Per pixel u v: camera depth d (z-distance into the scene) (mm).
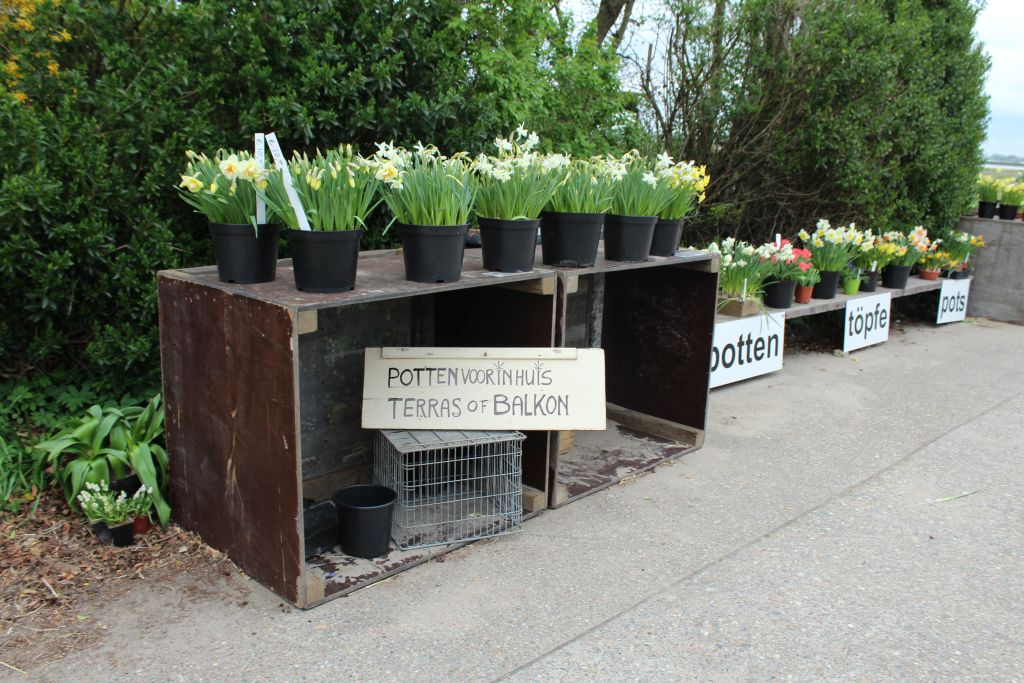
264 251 2537
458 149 3807
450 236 2656
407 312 3496
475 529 2947
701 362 3953
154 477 2865
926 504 3420
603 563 2814
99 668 2133
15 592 2443
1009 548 3037
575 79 6172
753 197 7145
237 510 2586
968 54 7543
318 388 3205
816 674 2225
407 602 2520
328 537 2881
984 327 7531
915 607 2596
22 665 2131
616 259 3463
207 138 3275
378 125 3539
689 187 3691
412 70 3725
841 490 3549
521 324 3141
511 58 4555
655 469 3730
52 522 2809
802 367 5816
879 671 2248
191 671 2137
